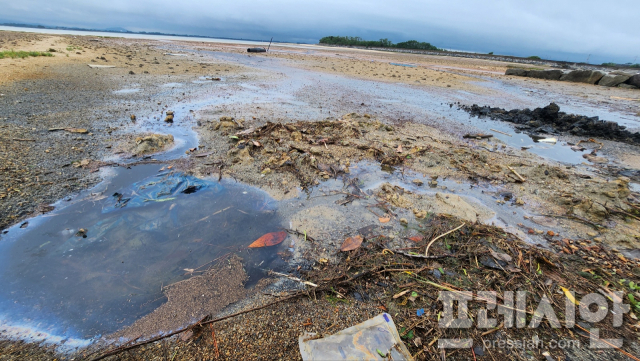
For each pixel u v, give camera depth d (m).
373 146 5.87
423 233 3.44
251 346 2.15
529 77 20.67
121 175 4.32
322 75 15.47
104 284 2.59
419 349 2.16
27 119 5.89
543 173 5.02
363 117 7.80
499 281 2.76
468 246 3.18
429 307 2.48
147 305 2.43
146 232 3.24
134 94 8.70
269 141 5.70
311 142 5.88
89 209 3.52
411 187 4.57
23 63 10.98
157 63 15.01
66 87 8.66
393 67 21.17
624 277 2.89
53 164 4.36
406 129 7.26
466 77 18.02
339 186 4.45
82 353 2.07
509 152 6.20
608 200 4.14
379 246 3.19
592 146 6.89
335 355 2.05
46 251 2.88
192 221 3.47
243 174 4.59
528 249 3.19
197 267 2.83
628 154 6.44
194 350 2.11
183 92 9.44
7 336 2.14
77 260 2.81
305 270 2.86
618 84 17.47
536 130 7.84
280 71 15.84
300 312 2.42
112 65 12.91
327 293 2.61
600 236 3.53
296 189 4.30
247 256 3.01
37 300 2.41
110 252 2.93
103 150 5.00
